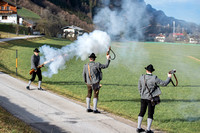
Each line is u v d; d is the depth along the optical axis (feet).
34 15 326.24
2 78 43.80
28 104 27.63
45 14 288.51
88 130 20.88
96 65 26.27
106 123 23.20
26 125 19.86
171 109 32.76
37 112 24.82
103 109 28.84
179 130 23.72
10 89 35.01
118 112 28.09
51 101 30.17
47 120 22.56
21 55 87.25
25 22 261.44
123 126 22.68
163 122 25.96
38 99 30.58
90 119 24.03
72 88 41.27
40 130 19.60
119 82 55.16
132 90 45.47
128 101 34.58
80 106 29.01
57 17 271.49
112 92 41.75
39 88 37.01
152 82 21.56
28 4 357.41
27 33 228.02
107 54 26.58
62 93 36.32
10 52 92.79
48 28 240.73
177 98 41.98
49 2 329.93
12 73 53.01
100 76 26.66
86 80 26.96
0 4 247.50
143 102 22.02
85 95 36.27
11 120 19.98
